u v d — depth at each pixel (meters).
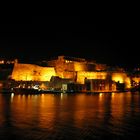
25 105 54.31
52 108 50.03
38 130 29.53
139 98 80.69
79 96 87.75
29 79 117.94
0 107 49.94
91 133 28.84
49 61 135.62
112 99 75.81
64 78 121.19
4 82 106.19
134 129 31.03
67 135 27.75
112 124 33.97
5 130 29.20
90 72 131.00
